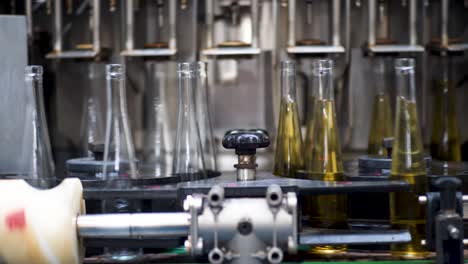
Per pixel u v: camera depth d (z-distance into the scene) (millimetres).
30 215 925
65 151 1641
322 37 1721
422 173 1111
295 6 1603
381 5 1703
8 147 1213
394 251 1134
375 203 1157
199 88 1388
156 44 1632
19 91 1218
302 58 1633
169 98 1749
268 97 1724
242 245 911
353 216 1171
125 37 1694
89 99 1714
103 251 1140
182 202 1025
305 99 1683
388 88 1645
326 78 1188
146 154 1729
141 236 963
